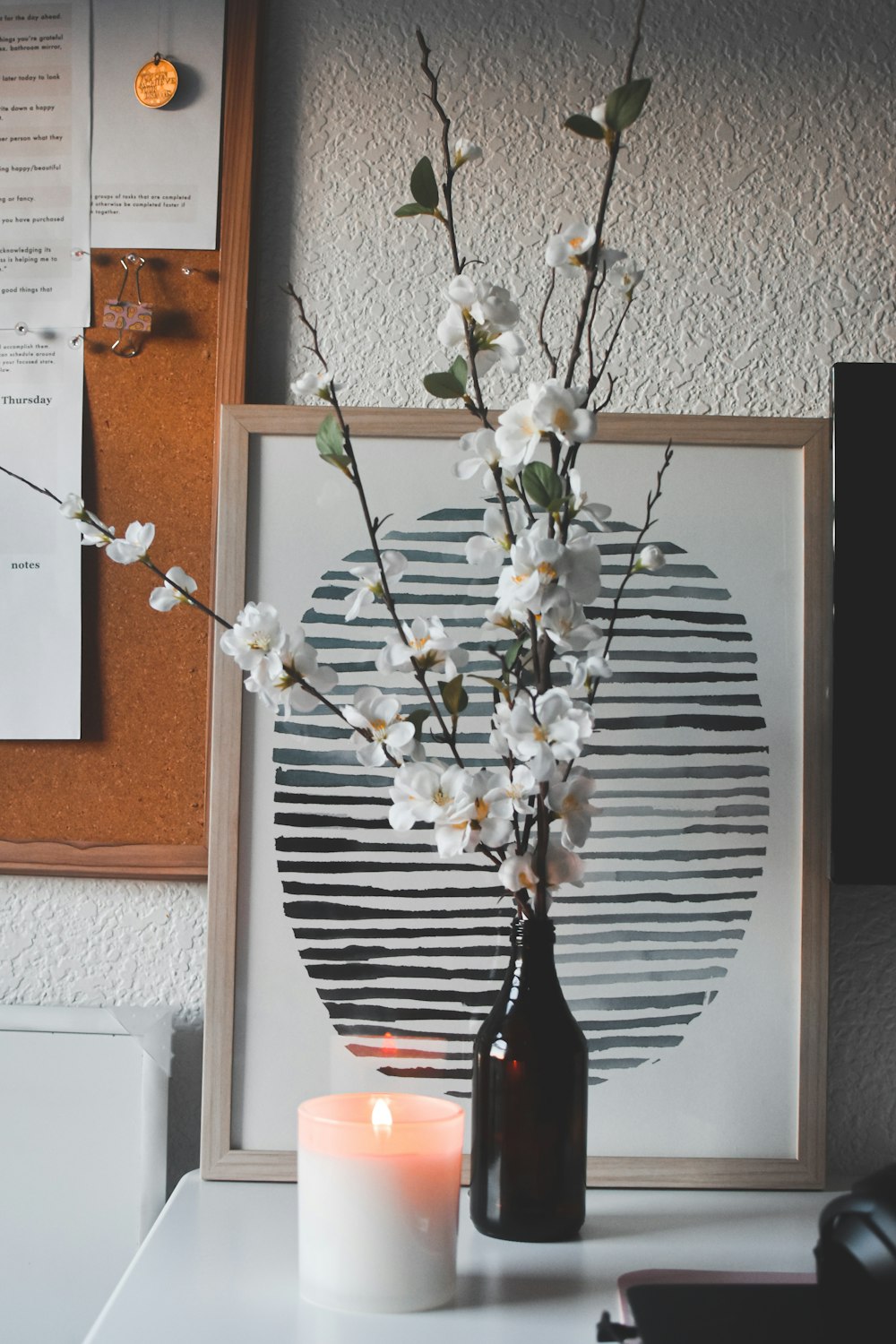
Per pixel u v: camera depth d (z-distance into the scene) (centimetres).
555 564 59
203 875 80
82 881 82
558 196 82
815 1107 75
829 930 77
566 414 60
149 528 67
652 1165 74
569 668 76
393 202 82
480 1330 53
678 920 76
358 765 77
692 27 82
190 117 82
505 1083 65
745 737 77
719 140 82
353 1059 76
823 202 82
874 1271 44
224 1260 61
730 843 77
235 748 77
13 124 83
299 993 76
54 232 83
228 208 81
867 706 75
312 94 83
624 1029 76
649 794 77
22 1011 80
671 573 78
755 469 78
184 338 82
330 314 82
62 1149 79
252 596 78
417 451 78
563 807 63
